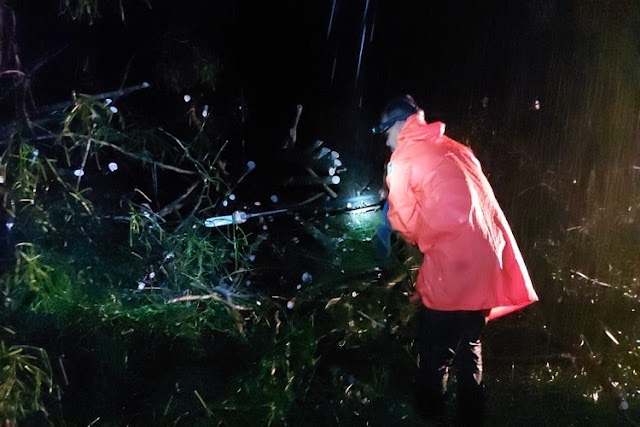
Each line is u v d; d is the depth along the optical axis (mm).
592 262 5129
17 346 3432
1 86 4379
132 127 4887
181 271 4324
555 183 5746
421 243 3275
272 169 5719
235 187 5422
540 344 4574
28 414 3369
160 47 4957
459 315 3240
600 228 5301
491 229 3213
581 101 5910
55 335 3719
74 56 4863
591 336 4527
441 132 3350
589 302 4742
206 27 5336
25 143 4086
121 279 4266
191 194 5082
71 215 4258
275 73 6062
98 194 4668
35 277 3787
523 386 4129
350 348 4219
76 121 4477
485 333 4676
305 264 4891
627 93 5738
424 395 3461
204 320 4109
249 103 5824
